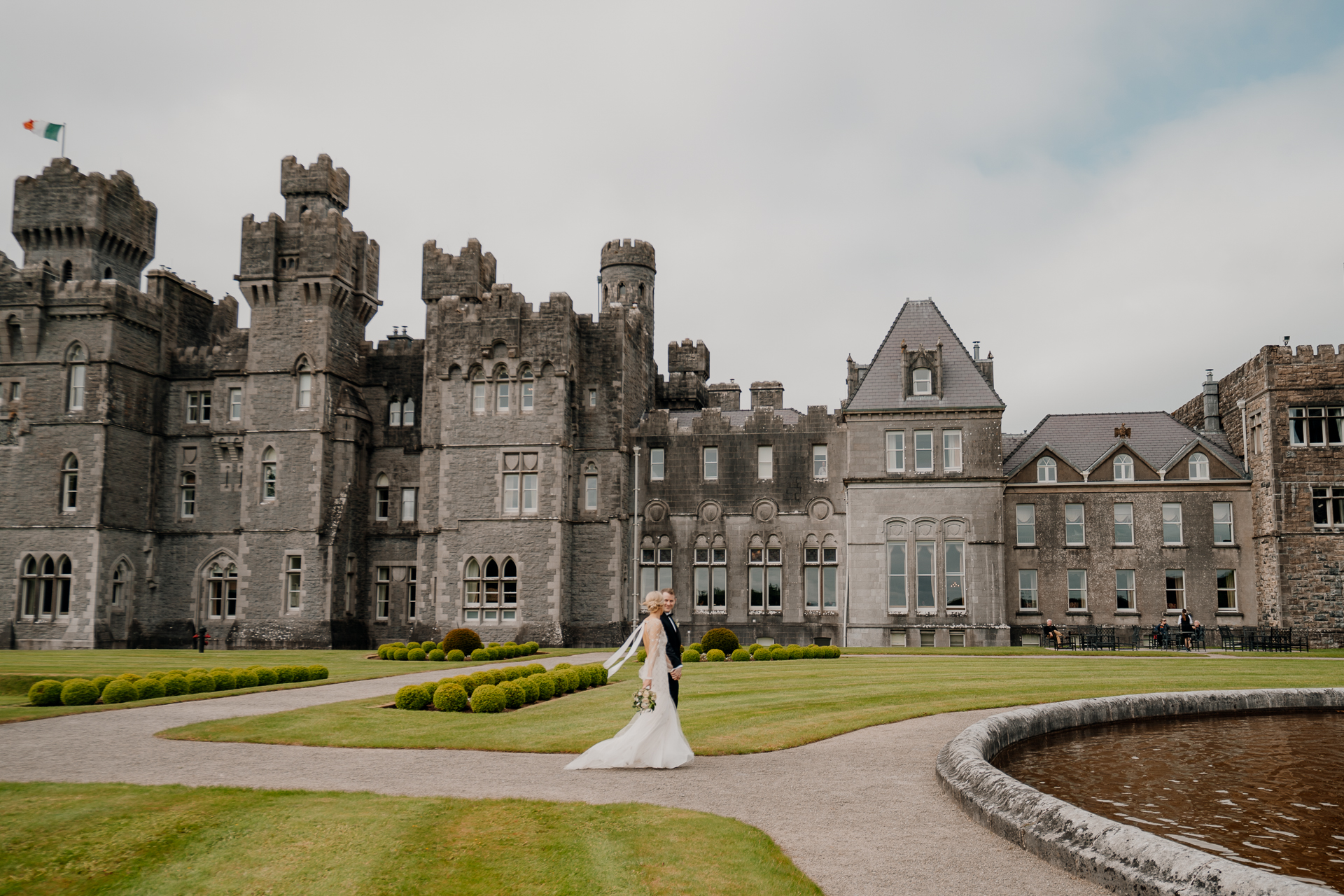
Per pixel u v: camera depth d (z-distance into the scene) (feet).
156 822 34.09
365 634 190.60
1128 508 169.17
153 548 191.21
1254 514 165.89
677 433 181.37
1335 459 159.22
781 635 172.24
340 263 187.42
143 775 44.06
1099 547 168.55
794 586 173.88
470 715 65.41
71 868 29.76
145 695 81.35
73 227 191.62
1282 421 161.17
